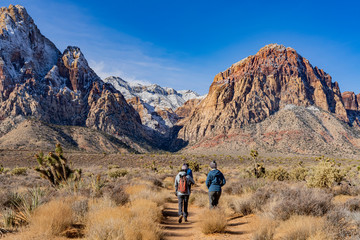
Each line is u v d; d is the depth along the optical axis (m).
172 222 8.74
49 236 5.50
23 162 72.50
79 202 8.05
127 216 6.84
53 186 12.48
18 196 8.35
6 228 6.02
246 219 8.20
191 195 13.63
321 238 4.77
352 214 6.27
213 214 7.21
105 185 13.79
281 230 6.05
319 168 13.74
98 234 5.38
